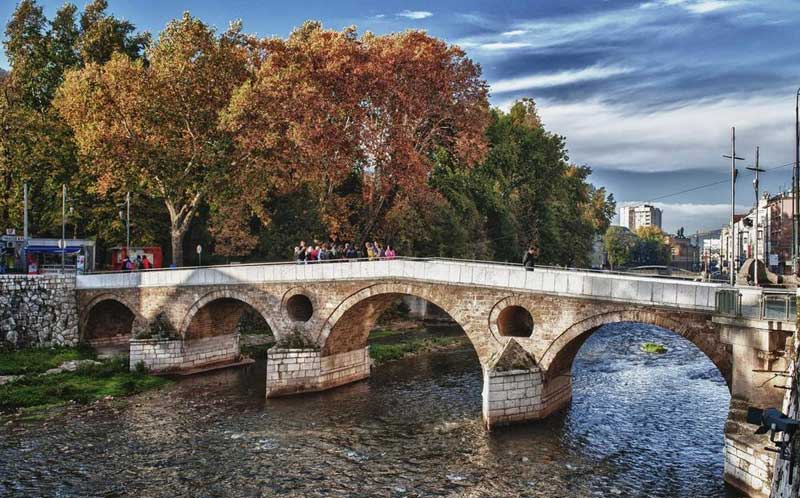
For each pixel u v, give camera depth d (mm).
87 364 43625
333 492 25047
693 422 32812
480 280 33969
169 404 37156
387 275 37250
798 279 24172
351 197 65062
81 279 49500
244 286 42281
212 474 26750
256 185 52562
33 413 34750
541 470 26875
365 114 55750
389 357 49969
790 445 11156
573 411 34719
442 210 67812
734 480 24297
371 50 55281
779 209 84625
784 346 23281
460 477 26297
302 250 46156
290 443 30500
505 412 32250
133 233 61406
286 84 50438
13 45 61781
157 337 44250
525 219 84688
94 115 48000
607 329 64875
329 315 39469
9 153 56156
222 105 52156
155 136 49969
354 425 33156
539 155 86562
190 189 52750
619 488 24969
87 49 62688
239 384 42250
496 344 33719
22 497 24188
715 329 26797
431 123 59875
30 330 46875
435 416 34594
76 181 58000
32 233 58562
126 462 27953
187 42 49594
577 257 91500
